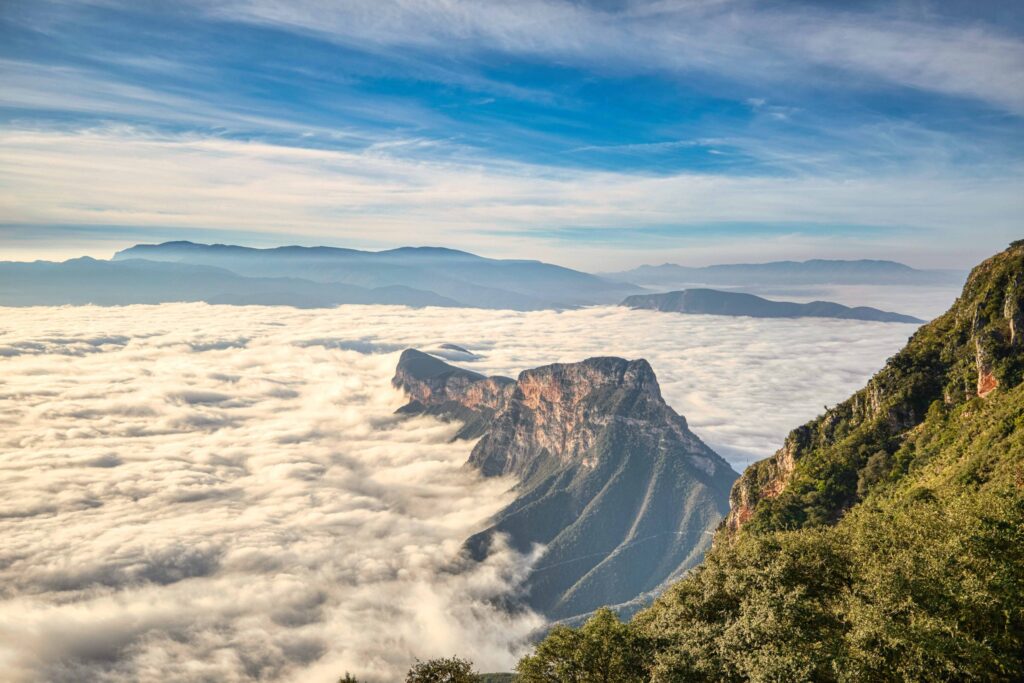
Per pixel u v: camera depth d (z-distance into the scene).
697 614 67.06
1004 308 104.31
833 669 48.28
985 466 75.50
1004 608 46.12
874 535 59.97
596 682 59.00
